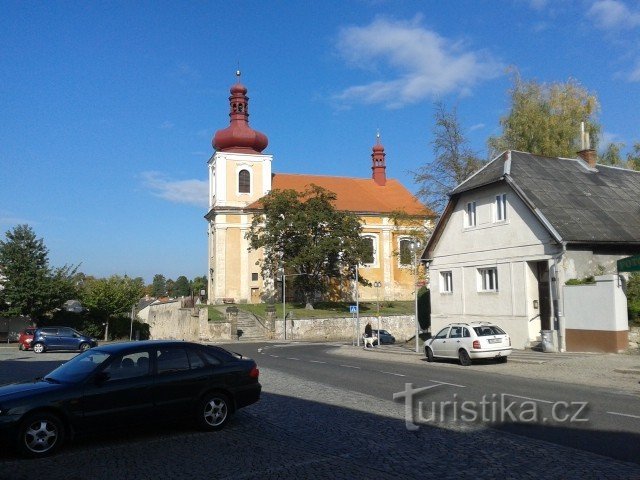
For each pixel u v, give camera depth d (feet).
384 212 247.50
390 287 245.65
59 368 32.78
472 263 97.76
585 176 95.55
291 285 213.25
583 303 76.74
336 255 199.31
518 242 87.97
